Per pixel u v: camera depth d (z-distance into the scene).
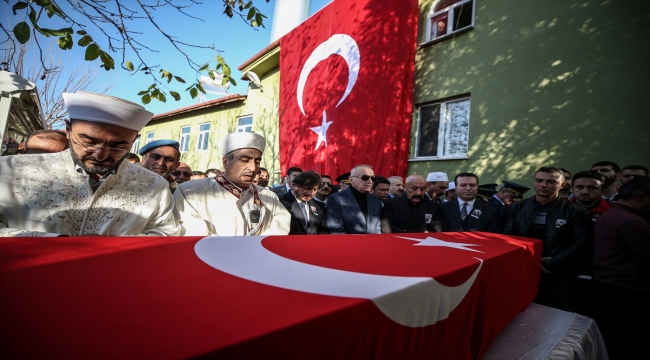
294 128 8.55
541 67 4.82
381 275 0.79
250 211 1.95
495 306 1.25
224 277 0.68
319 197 3.58
